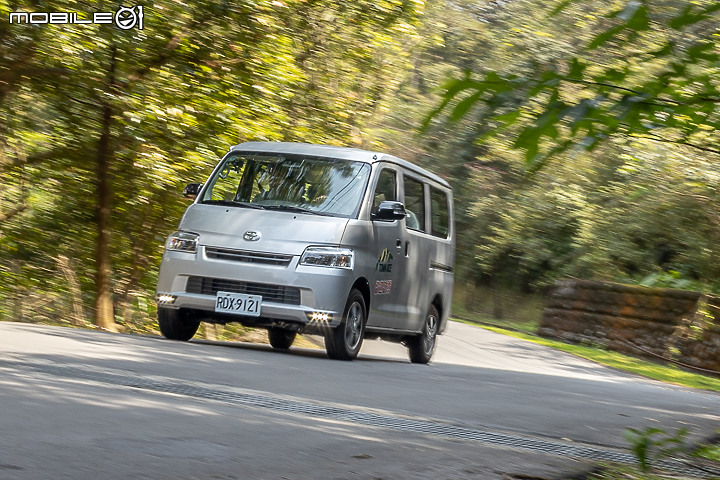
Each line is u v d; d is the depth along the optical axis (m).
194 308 16.03
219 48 24.41
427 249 19.16
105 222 26.11
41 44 23.16
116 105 23.55
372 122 30.94
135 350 12.39
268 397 9.20
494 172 44.19
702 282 34.84
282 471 5.47
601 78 5.93
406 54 29.92
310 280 15.58
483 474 6.04
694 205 33.16
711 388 24.66
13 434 5.74
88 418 6.56
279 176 17.02
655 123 6.05
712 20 5.67
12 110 26.12
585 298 35.81
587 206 37.69
